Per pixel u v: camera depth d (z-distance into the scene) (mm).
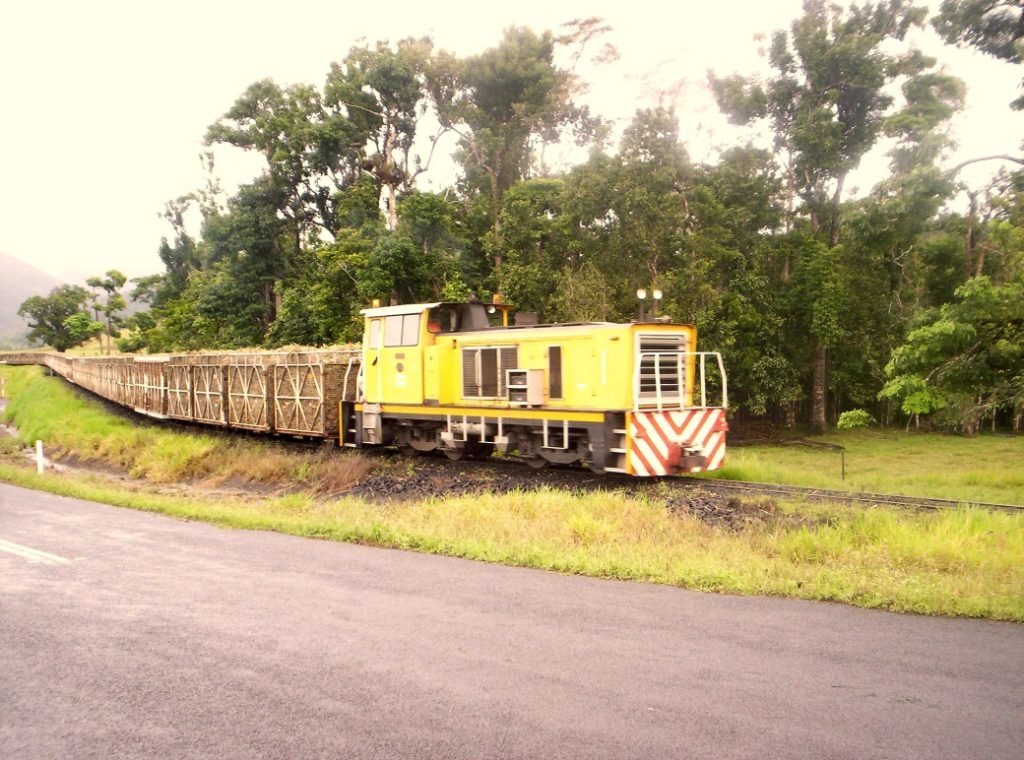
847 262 35062
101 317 97062
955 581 6707
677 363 13875
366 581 7094
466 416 15406
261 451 19500
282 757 3812
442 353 16047
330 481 15945
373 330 17734
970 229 30641
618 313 28109
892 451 29625
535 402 14094
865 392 36750
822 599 6402
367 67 42281
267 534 9805
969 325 16500
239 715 4289
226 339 44562
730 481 13219
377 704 4371
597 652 5113
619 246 29078
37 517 11102
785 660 4941
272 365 21078
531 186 35906
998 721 4059
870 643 5262
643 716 4148
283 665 4977
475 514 10492
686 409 13508
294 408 20047
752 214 34062
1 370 62938
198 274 57062
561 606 6207
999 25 17844
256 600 6461
